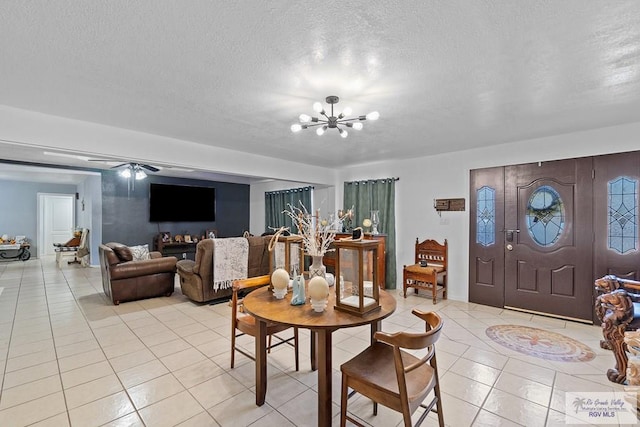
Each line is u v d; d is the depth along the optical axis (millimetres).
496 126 3270
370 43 1729
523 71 2057
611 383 2256
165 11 1444
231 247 4301
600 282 2553
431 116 2949
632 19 1504
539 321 3582
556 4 1401
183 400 2062
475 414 1918
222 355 2727
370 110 2770
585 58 1888
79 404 2006
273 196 7660
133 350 2814
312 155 4758
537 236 3805
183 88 2314
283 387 2232
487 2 1388
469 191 4359
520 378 2338
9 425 1803
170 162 3715
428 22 1536
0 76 2094
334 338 3094
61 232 9102
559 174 3635
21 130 2713
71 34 1621
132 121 3074
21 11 1422
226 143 3984
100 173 6410
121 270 4211
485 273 4223
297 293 1997
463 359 2650
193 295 4234
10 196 8203
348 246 1807
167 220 7188
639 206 3156
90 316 3736
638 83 2227
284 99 2531
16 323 3490
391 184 5164
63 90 2328
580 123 3172
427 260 4750
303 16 1486
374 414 1936
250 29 1594
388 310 1843
